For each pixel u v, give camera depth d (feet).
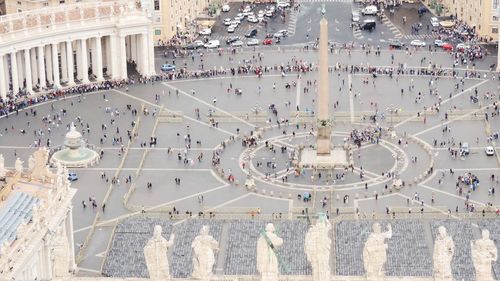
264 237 459.73
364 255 467.93
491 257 447.83
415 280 466.29
